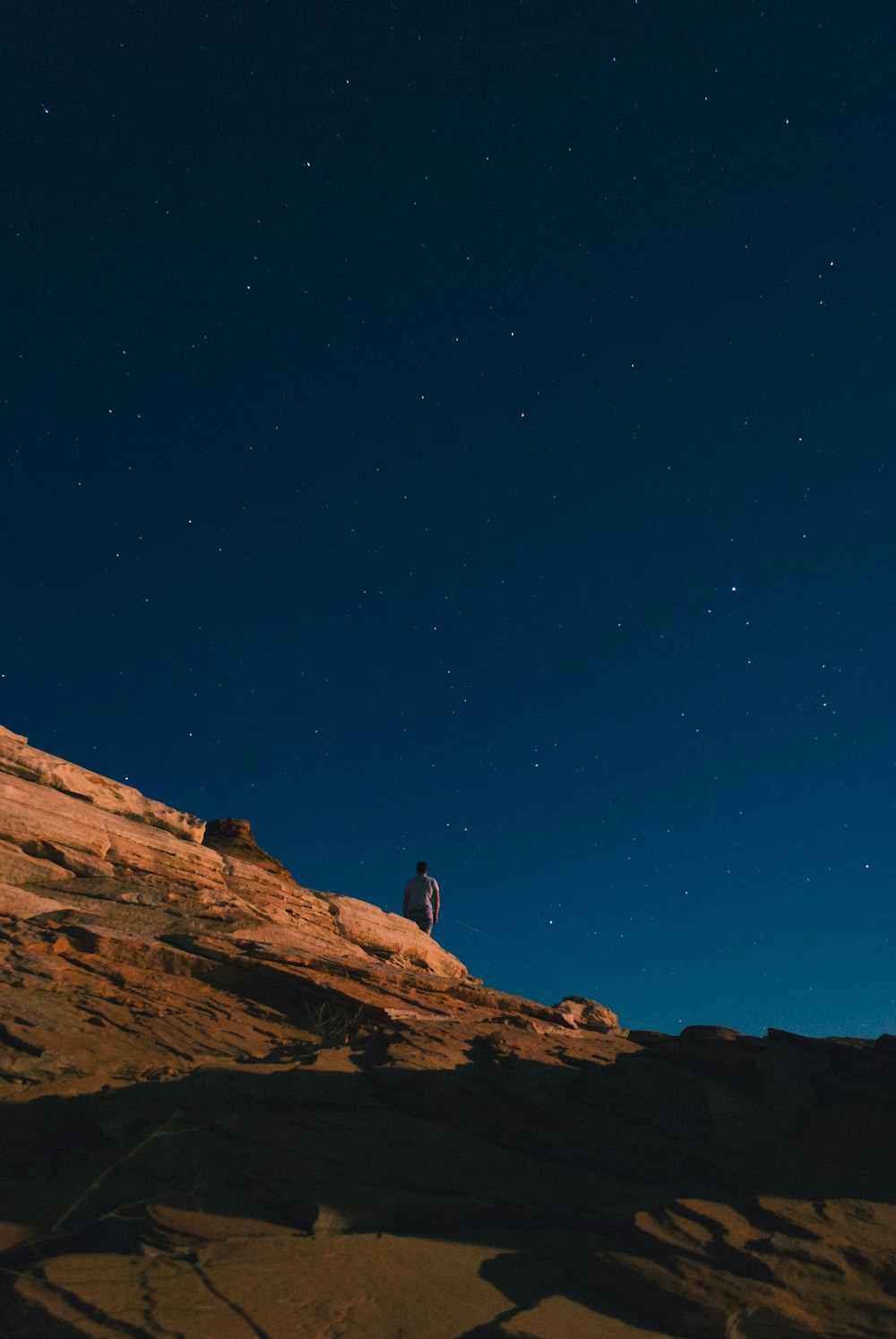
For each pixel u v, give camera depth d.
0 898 10.67
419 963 18.08
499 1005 12.23
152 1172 5.55
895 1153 6.09
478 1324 3.82
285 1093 7.03
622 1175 6.09
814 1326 3.84
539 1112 6.92
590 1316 3.95
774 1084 7.43
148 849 13.83
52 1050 7.35
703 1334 3.80
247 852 20.52
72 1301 3.89
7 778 12.98
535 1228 5.23
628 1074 7.58
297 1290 4.11
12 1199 5.35
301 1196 5.29
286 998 10.38
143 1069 7.39
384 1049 8.52
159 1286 4.10
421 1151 6.25
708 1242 4.56
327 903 16.78
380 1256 4.59
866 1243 4.62
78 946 10.05
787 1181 5.71
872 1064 7.76
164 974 10.26
